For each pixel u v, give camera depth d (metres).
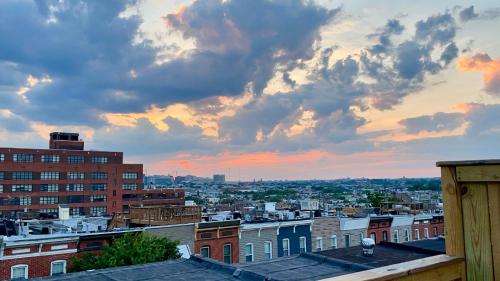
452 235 3.12
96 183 130.38
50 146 145.50
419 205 71.44
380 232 43.84
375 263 20.27
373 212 63.72
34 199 117.94
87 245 26.75
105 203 131.50
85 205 127.44
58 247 25.53
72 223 38.06
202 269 15.34
